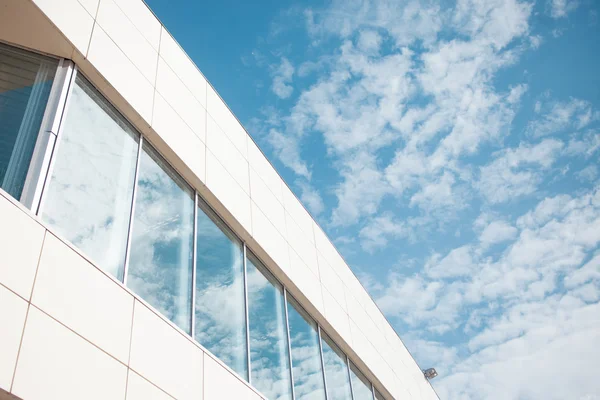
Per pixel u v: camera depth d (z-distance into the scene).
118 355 8.39
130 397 8.29
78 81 10.17
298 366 14.89
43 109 9.26
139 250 10.23
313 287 17.30
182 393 9.50
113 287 8.88
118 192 10.21
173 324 10.09
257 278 14.55
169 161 12.24
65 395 7.18
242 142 15.87
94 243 9.13
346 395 17.16
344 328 18.53
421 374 25.69
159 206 11.38
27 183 8.30
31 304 7.21
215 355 11.28
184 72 13.80
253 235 14.55
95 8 11.05
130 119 11.28
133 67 11.67
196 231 12.38
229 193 14.04
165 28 13.56
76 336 7.73
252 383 12.27
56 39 9.79
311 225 19.20
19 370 6.70
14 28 9.45
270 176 17.08
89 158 9.74
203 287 11.86
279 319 14.84
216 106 14.97
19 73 9.33
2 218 7.30
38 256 7.61
